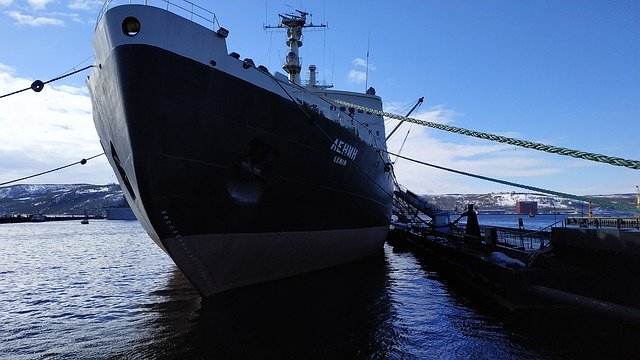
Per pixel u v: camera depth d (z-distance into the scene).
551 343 8.24
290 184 12.06
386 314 10.58
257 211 11.41
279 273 13.64
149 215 9.63
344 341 8.40
